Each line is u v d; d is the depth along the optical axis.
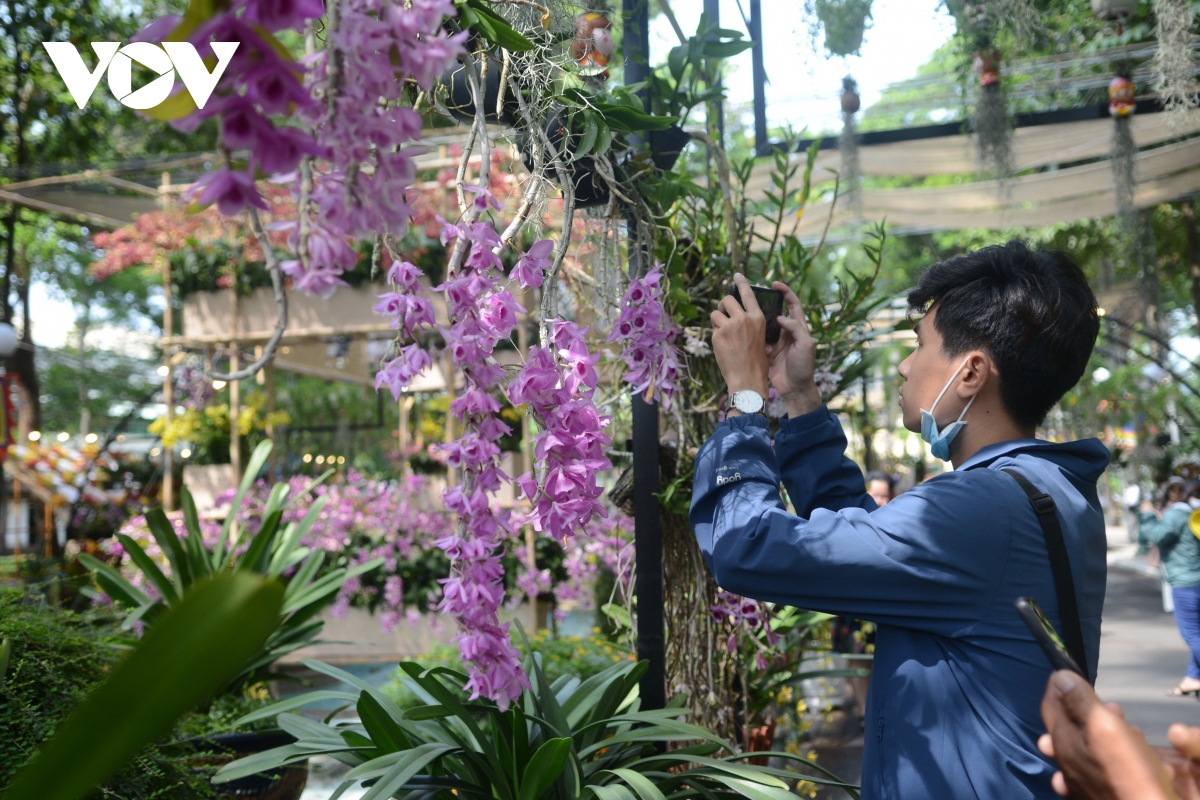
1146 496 15.77
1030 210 7.66
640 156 1.78
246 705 3.11
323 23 0.93
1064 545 1.11
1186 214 10.65
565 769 1.61
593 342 1.97
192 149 9.16
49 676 1.95
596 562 5.59
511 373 1.22
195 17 0.62
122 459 9.48
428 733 1.79
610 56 1.91
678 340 2.05
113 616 3.20
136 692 0.49
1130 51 5.48
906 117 7.69
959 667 1.09
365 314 6.77
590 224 1.99
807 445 1.43
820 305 2.36
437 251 5.91
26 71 9.76
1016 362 1.19
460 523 1.17
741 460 1.26
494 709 1.60
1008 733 1.06
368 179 0.72
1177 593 5.73
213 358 7.30
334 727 1.97
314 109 0.71
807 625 3.04
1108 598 10.98
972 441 1.24
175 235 6.98
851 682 4.96
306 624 3.40
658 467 1.88
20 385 10.45
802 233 6.88
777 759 3.71
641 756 1.85
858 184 5.53
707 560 1.25
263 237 0.71
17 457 8.95
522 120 1.41
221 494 6.82
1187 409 14.46
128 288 20.44
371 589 6.43
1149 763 0.60
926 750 1.08
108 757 0.51
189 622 0.49
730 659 2.23
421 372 1.04
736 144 5.48
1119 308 12.05
